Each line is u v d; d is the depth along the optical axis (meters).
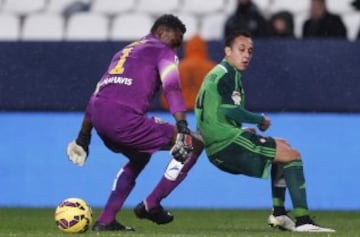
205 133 29.89
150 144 27.64
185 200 44.88
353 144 45.41
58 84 46.78
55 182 45.94
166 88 27.19
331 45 46.00
